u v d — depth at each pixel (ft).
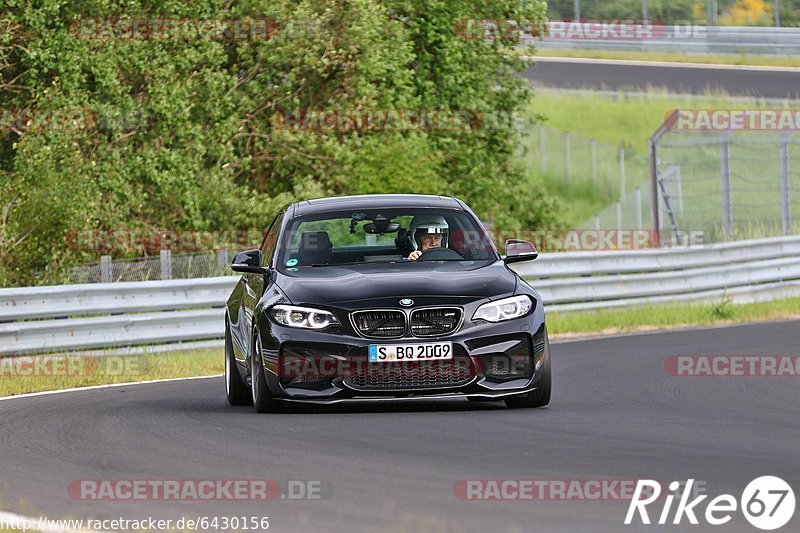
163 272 173.17
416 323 86.99
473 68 274.77
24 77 217.56
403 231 98.17
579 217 361.10
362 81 236.63
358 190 227.40
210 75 221.66
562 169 384.06
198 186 222.69
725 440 74.84
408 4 265.13
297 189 226.58
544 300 186.60
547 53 478.59
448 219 98.94
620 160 377.30
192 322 158.30
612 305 194.90
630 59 476.95
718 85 436.35
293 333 87.15
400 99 244.22
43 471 68.49
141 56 214.48
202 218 223.71
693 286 206.08
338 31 237.04
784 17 485.56
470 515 53.88
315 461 68.49
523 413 88.07
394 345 86.02
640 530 51.01
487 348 87.04
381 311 86.89
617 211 328.08
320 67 232.12
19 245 186.09
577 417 85.76
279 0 235.40
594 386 109.09
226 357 103.45
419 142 236.02
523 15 283.38
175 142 221.66
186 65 218.38
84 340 148.87
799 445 72.79
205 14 222.89
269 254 99.09
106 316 155.53
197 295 161.07
